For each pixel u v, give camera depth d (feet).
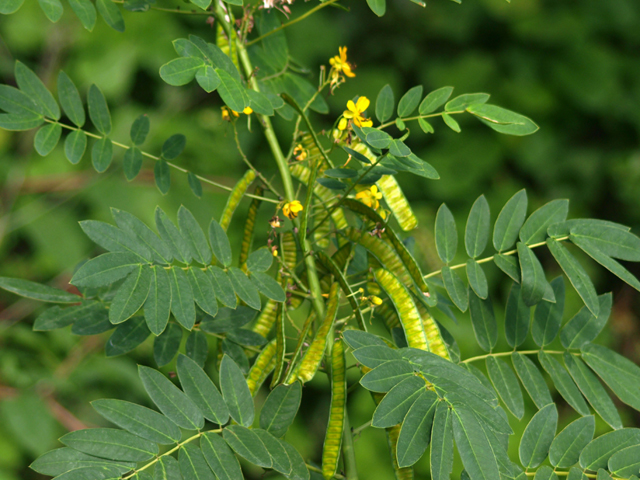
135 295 4.49
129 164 4.95
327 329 4.66
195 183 4.96
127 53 7.55
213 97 8.02
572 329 4.78
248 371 4.81
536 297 4.66
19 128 4.78
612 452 4.57
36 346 6.47
